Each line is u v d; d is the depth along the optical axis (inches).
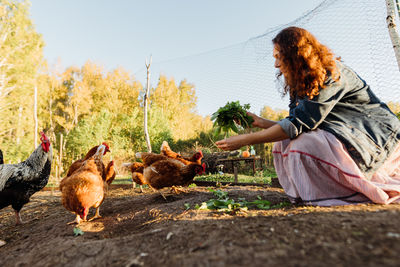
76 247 65.1
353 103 77.7
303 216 59.4
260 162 429.1
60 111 1199.6
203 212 83.4
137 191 210.1
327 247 39.9
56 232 92.0
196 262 42.2
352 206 65.2
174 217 82.4
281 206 82.4
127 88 679.7
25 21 727.1
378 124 74.3
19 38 701.9
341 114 77.4
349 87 75.2
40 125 877.8
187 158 209.5
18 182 129.4
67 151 710.5
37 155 138.5
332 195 72.5
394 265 31.5
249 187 163.8
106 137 725.3
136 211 111.4
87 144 684.7
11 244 90.7
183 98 434.3
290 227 51.8
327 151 72.2
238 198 105.5
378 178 73.2
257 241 46.9
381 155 71.7
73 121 1088.8
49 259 60.7
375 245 37.9
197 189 172.6
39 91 906.1
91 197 103.7
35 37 771.4
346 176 68.4
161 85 440.5
